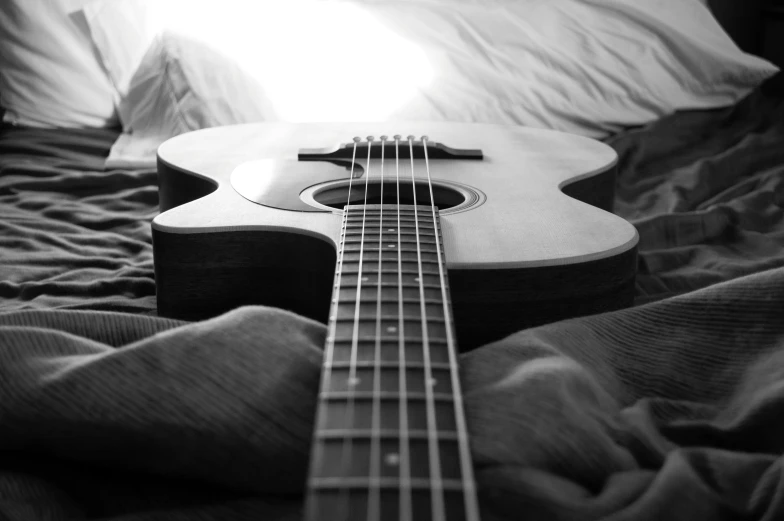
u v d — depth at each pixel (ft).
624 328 1.49
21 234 2.65
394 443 0.91
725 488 1.20
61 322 1.46
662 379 1.43
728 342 1.46
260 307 1.32
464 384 1.23
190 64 3.63
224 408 1.12
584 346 1.42
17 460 1.24
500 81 3.78
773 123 4.06
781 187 3.11
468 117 3.72
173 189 2.41
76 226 2.82
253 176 2.21
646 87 4.03
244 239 1.77
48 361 1.24
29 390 1.17
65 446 1.17
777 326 1.44
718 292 1.50
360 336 1.21
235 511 1.12
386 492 0.82
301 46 3.74
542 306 1.65
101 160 3.61
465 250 1.66
